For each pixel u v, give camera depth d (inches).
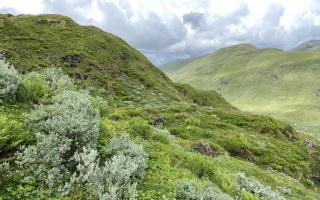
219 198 401.1
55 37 3467.0
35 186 318.0
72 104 484.7
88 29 4210.1
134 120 666.2
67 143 364.2
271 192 591.2
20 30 3331.7
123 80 3129.9
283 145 1631.4
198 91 4692.4
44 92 565.9
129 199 328.5
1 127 374.3
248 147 1343.5
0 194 292.2
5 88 507.5
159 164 476.7
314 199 824.9
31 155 340.5
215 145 1045.8
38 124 406.3
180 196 392.2
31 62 2655.0
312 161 1485.0
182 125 1507.1
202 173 516.7
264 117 2212.1
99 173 335.6
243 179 593.6
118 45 4092.0
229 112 2297.0
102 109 666.2
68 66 2918.3
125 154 425.1
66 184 321.1
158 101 2802.7
